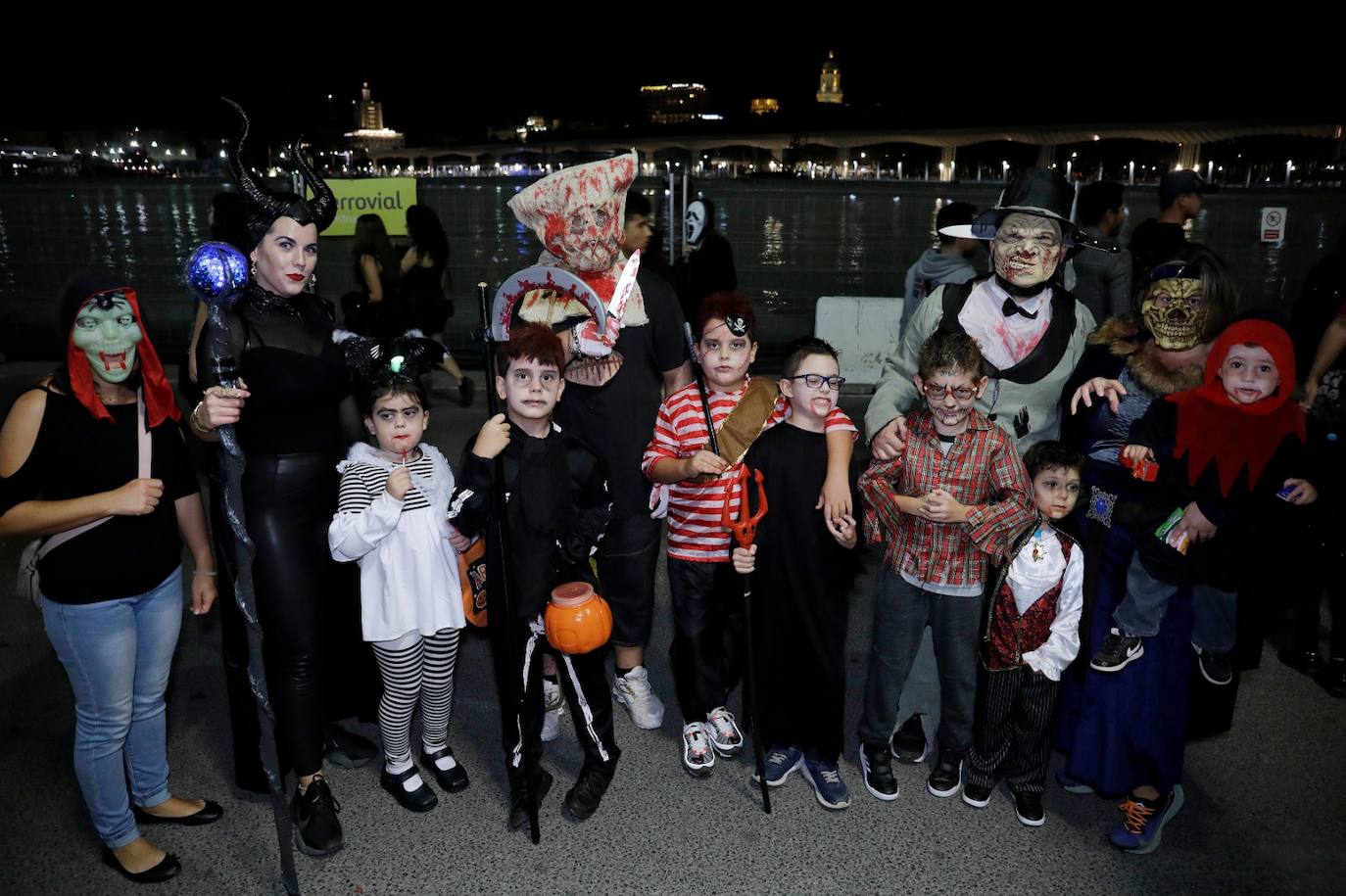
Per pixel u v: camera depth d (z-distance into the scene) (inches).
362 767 129.6
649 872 108.9
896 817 119.6
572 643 107.0
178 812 116.3
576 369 123.3
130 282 364.2
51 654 159.0
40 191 355.9
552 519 111.3
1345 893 106.7
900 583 115.6
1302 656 155.3
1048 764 133.9
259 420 104.8
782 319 366.6
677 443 123.2
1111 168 4554.6
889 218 357.1
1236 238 327.9
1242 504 104.5
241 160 102.7
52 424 91.3
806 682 119.9
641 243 185.2
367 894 105.0
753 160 5629.9
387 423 108.1
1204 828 117.6
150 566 99.5
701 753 127.0
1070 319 121.6
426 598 112.2
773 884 107.1
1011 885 107.3
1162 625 110.2
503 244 349.4
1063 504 113.2
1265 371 101.3
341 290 350.3
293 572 106.2
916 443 114.3
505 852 112.3
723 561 124.0
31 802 120.8
